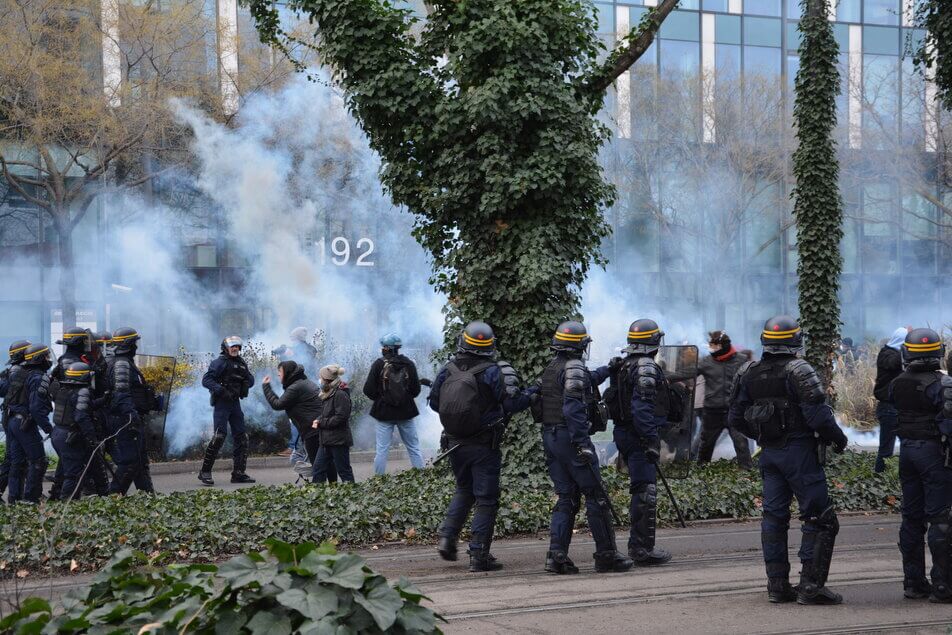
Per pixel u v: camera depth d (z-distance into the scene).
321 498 10.21
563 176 11.91
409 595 3.41
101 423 11.38
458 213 12.15
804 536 6.77
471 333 8.00
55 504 10.17
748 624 6.16
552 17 12.02
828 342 14.23
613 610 6.57
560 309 11.95
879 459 12.91
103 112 24.31
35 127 23.72
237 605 3.25
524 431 11.82
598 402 7.99
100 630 3.22
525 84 11.68
